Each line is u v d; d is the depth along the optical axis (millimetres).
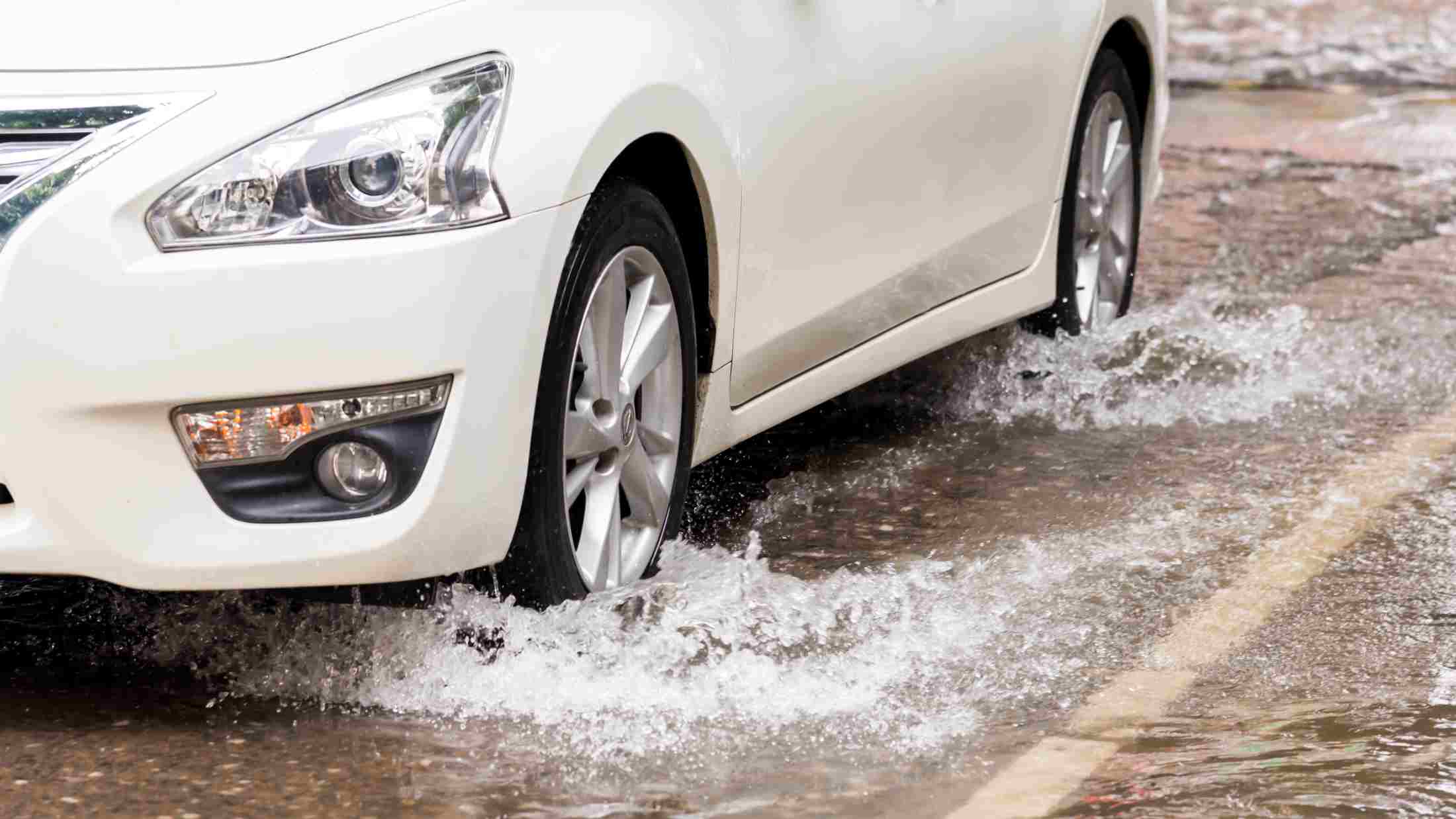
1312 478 5129
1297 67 15867
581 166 3664
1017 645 3873
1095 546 4551
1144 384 6156
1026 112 5711
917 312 5281
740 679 3648
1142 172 6848
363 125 3424
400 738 3441
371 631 3783
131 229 3281
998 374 6234
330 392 3373
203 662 3779
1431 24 18719
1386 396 5996
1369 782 3178
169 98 3367
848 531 4707
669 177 4211
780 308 4562
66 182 3281
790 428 5742
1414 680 3668
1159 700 3578
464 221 3451
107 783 3262
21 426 3281
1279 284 7703
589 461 3990
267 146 3357
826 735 3420
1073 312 6320
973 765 3283
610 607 3879
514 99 3596
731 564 4293
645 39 3973
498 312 3488
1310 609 4090
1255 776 3211
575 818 3096
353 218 3381
